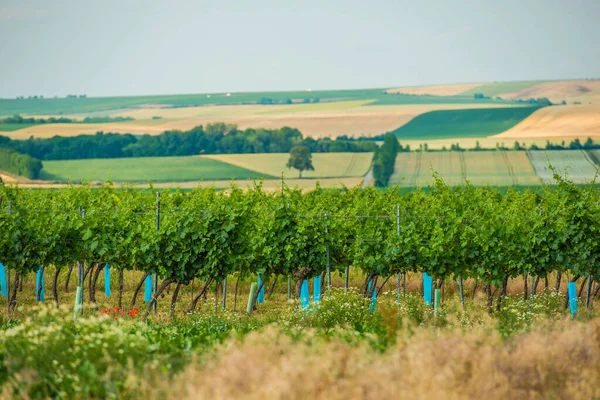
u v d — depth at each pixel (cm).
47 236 6400
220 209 6169
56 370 3028
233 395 2541
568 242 6162
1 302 6669
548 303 5756
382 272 6391
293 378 2583
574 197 6166
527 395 2808
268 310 6353
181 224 6078
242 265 6331
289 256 6266
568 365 3053
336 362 2842
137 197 8375
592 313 5047
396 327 3809
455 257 6269
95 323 3547
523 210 7206
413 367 2780
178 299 7062
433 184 8994
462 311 4600
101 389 2786
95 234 6406
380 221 6706
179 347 3603
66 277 8200
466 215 6856
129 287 7856
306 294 6238
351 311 4894
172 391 2634
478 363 2908
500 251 6216
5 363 3170
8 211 6688
